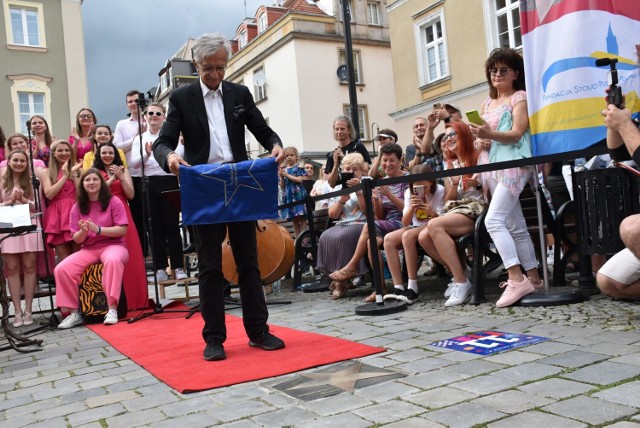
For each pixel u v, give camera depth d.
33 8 21.16
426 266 7.88
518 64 4.13
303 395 2.39
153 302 6.05
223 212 3.24
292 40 23.75
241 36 29.59
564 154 3.58
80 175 5.61
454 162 4.68
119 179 5.93
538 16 3.93
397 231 4.70
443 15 15.88
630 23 3.74
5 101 20.66
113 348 4.01
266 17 26.95
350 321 4.07
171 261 6.63
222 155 3.44
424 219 4.62
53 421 2.38
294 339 3.58
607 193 3.52
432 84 16.45
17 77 20.77
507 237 3.95
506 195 3.97
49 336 4.95
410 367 2.67
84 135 7.04
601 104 3.76
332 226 5.87
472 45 15.13
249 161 3.31
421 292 5.09
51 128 21.28
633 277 3.19
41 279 6.30
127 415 2.36
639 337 2.78
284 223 7.92
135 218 6.61
